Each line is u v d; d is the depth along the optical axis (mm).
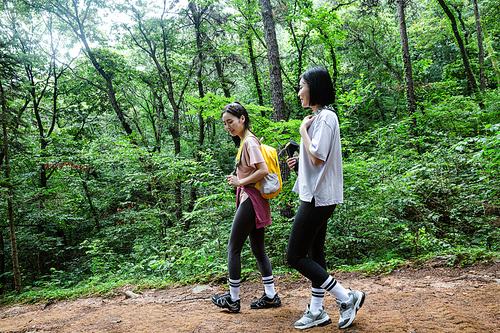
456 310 2107
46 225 11516
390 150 7012
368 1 12312
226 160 13875
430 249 4195
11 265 11375
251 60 12578
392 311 2213
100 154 9711
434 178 5164
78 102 15094
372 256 4766
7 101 8383
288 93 11453
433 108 8570
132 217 8727
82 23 13258
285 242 4520
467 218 4609
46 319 3234
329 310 2451
